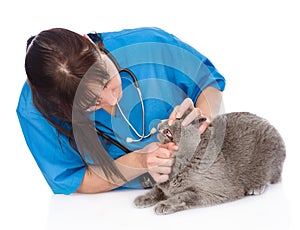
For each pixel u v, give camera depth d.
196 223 1.74
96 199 1.98
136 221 1.77
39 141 1.98
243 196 1.94
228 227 1.71
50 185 2.02
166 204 1.82
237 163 1.93
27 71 1.71
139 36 2.18
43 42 1.67
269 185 2.06
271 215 1.79
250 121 2.04
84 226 1.76
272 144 1.99
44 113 1.88
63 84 1.64
